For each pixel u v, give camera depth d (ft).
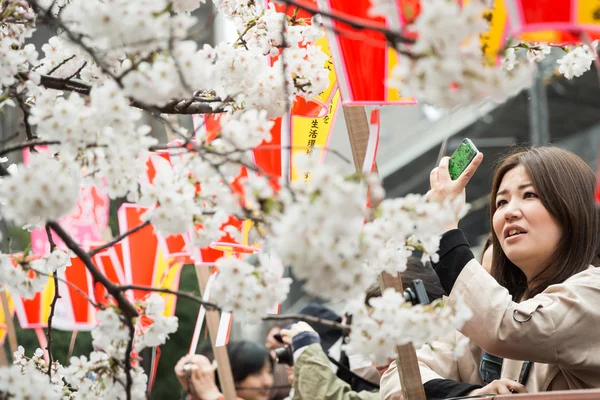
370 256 8.05
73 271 21.42
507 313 13.17
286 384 23.13
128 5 8.18
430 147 50.39
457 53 6.96
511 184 14.78
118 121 9.07
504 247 14.69
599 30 8.07
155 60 8.84
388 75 11.45
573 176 14.38
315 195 6.98
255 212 8.66
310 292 7.65
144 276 21.38
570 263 14.24
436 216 8.39
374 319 8.80
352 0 11.17
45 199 8.22
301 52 12.36
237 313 9.04
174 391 30.94
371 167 12.46
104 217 21.75
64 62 12.44
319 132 15.35
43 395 9.42
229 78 12.01
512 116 43.34
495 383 13.65
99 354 10.30
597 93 43.91
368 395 17.03
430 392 14.65
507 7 8.23
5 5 11.18
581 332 13.08
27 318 21.88
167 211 9.57
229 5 13.97
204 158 9.07
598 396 9.77
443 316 8.82
